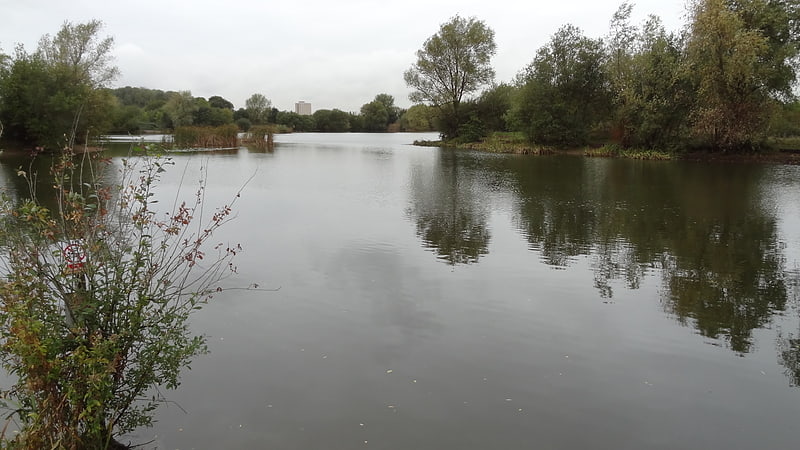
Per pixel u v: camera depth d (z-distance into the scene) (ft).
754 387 20.85
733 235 47.21
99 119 151.33
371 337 24.75
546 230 49.06
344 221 52.26
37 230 16.12
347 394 19.69
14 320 14.03
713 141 131.75
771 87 122.42
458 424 17.93
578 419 18.40
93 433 14.93
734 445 17.15
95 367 14.78
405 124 409.49
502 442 16.99
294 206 61.00
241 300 29.14
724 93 120.88
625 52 151.94
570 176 96.48
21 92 135.23
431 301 29.68
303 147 201.98
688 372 21.99
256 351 23.07
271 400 19.21
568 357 23.12
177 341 18.30
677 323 27.17
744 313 28.53
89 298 15.83
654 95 137.39
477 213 57.72
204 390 19.85
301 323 26.22
